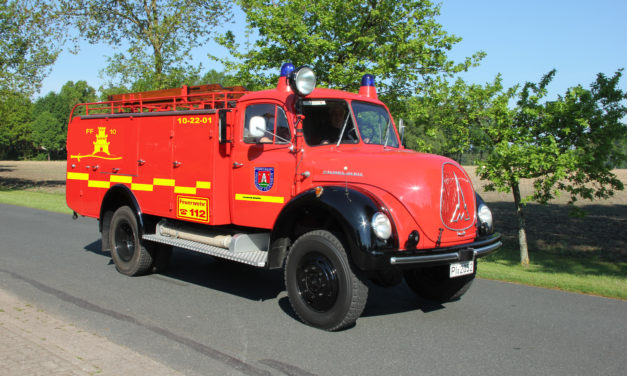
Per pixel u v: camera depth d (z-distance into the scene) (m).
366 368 4.06
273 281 7.21
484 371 4.03
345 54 11.41
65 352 4.16
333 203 4.79
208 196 6.25
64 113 105.88
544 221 17.06
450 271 5.00
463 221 5.22
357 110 6.07
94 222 13.48
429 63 11.57
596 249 11.91
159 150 6.93
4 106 26.41
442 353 4.42
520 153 8.69
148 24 20.27
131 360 4.06
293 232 5.65
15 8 24.84
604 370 4.08
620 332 5.04
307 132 5.63
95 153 8.07
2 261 8.16
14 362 3.88
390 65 11.09
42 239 10.52
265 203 5.88
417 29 11.41
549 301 6.21
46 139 101.88
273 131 5.85
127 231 7.48
